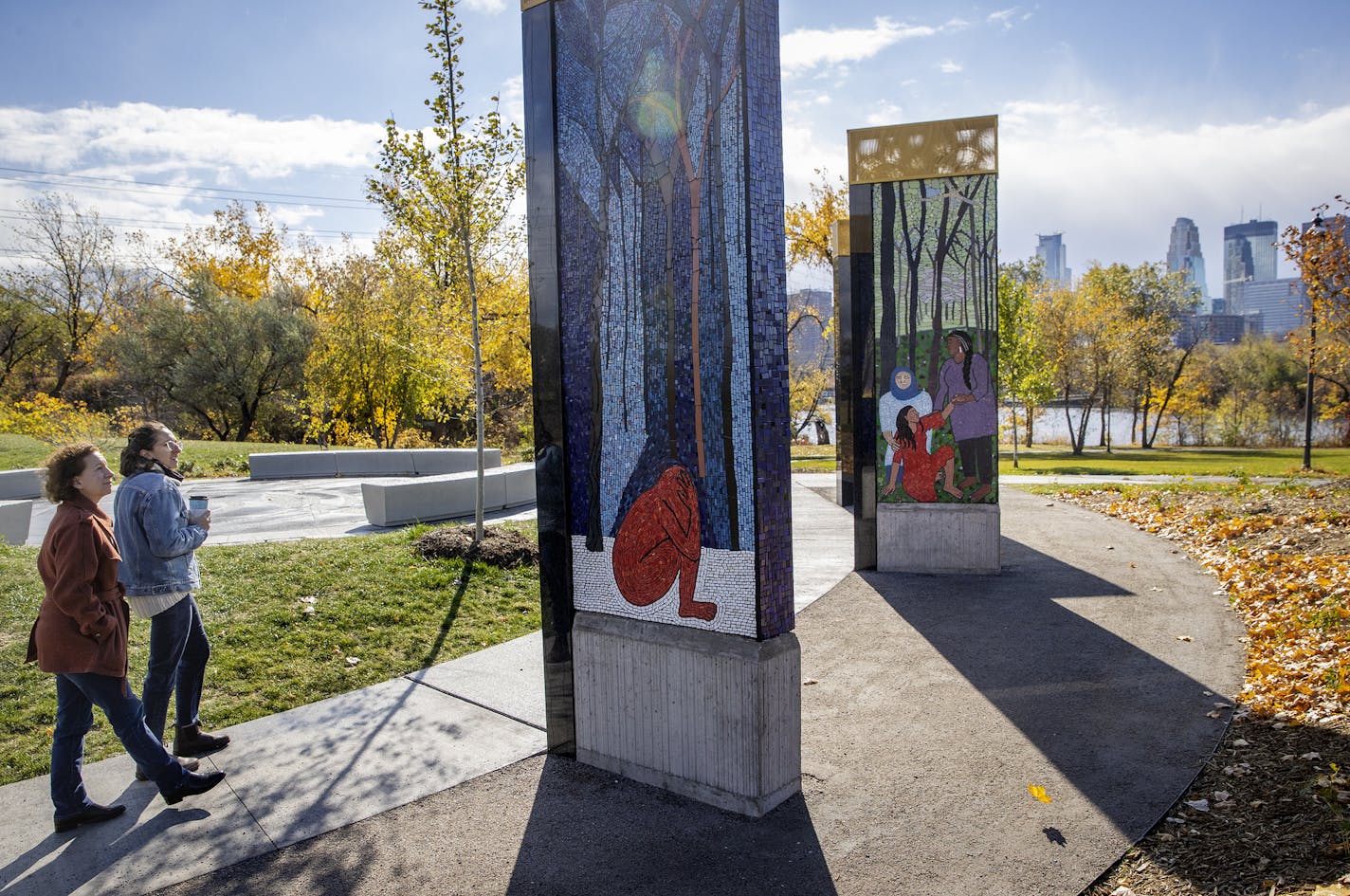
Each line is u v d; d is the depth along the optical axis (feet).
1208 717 15.72
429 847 11.85
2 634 20.47
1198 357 175.42
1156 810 12.26
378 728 16.17
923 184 28.50
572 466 14.55
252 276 153.89
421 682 18.78
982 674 18.76
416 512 39.63
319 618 22.29
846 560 31.94
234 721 16.71
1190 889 10.19
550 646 14.89
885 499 29.66
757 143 12.17
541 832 12.19
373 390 90.89
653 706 13.47
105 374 138.00
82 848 11.93
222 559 27.58
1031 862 11.03
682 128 12.76
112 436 85.46
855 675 18.98
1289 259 58.54
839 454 46.88
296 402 126.62
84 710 12.62
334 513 43.96
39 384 136.98
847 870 10.97
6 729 16.06
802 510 45.83
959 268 28.37
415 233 30.09
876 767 14.11
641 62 13.24
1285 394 171.53
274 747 15.34
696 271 12.66
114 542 12.68
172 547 13.57
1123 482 59.26
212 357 126.31
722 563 12.64
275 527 39.09
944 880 10.68
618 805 12.98
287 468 64.69
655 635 13.33
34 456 71.41
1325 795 11.61
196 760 14.08
